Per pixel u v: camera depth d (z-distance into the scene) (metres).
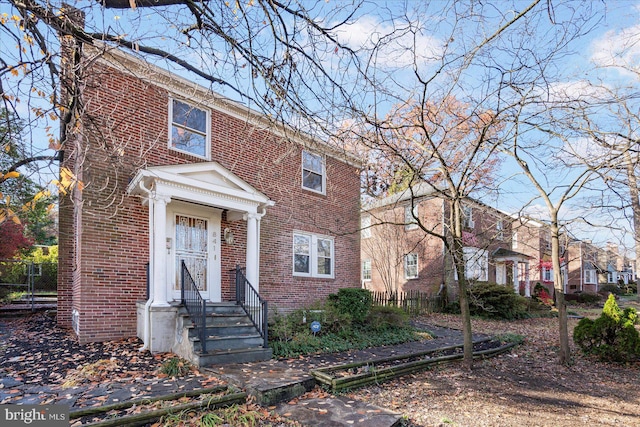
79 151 3.76
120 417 4.37
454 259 8.17
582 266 32.91
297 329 9.50
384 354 8.52
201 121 10.34
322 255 13.49
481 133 6.73
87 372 6.11
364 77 4.25
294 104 3.96
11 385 5.54
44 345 7.86
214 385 5.71
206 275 9.95
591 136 6.82
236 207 9.70
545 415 5.47
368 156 7.01
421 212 19.55
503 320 16.91
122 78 8.46
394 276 20.64
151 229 8.30
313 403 5.46
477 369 7.98
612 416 5.52
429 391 6.36
